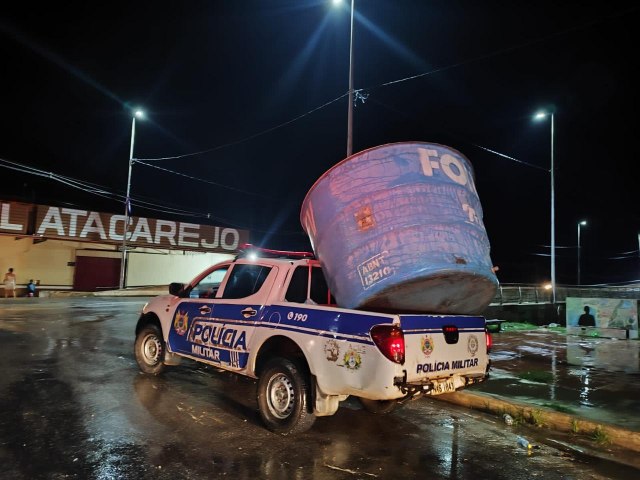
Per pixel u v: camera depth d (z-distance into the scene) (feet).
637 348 37.52
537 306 72.23
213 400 21.47
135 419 18.44
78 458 14.71
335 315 16.89
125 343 35.50
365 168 17.72
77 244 95.66
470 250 17.15
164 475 13.84
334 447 16.66
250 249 22.43
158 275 105.40
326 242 18.20
